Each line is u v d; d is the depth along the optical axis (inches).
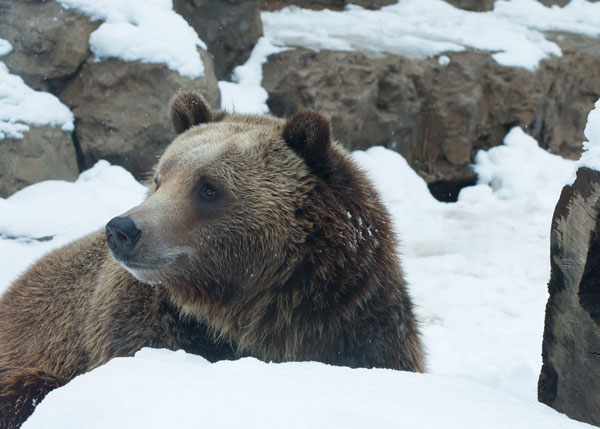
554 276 161.2
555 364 164.9
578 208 151.5
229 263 198.1
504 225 493.0
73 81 471.5
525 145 627.5
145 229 184.4
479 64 619.2
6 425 211.0
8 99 440.5
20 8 464.8
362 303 197.9
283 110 548.7
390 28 661.3
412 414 106.5
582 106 690.8
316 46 578.9
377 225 205.0
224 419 103.5
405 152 601.0
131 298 201.9
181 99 234.5
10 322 245.3
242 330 203.5
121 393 115.9
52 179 443.8
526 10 764.6
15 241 372.5
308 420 101.9
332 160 202.2
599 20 777.6
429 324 343.6
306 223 195.2
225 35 540.1
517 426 109.3
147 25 472.4
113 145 465.7
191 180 197.0
